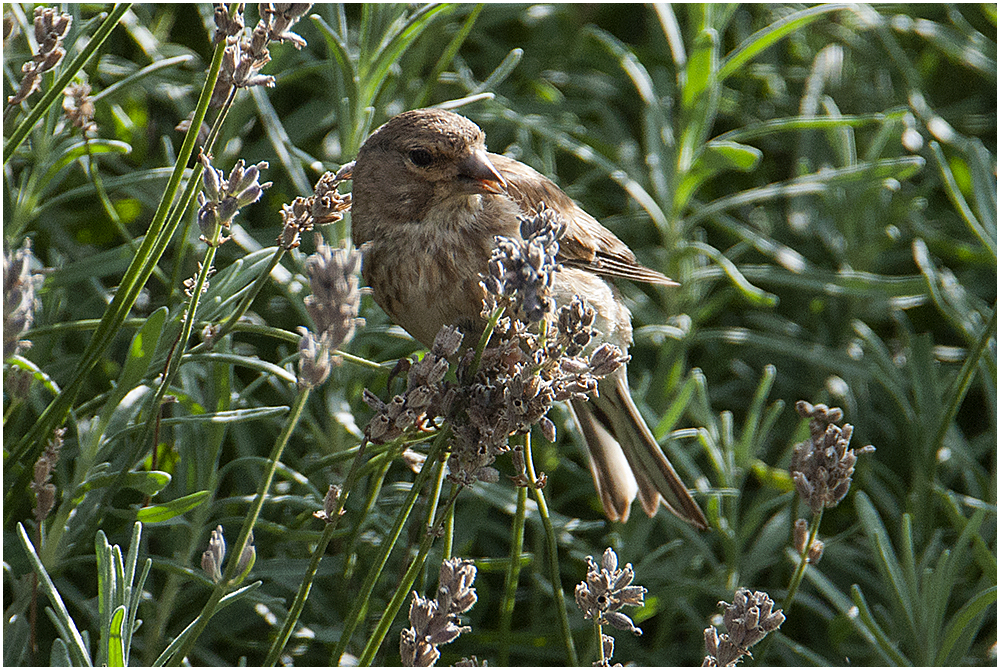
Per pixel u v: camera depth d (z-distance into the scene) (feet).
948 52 29.73
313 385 10.61
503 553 22.65
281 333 14.43
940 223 29.76
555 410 23.02
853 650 20.71
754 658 16.99
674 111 28.66
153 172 18.51
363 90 20.67
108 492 15.16
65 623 12.21
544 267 11.37
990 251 21.48
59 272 17.71
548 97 29.17
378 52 20.99
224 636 18.38
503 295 11.43
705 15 25.40
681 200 24.67
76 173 22.56
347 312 10.17
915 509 21.99
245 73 13.29
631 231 27.73
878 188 26.84
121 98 23.34
